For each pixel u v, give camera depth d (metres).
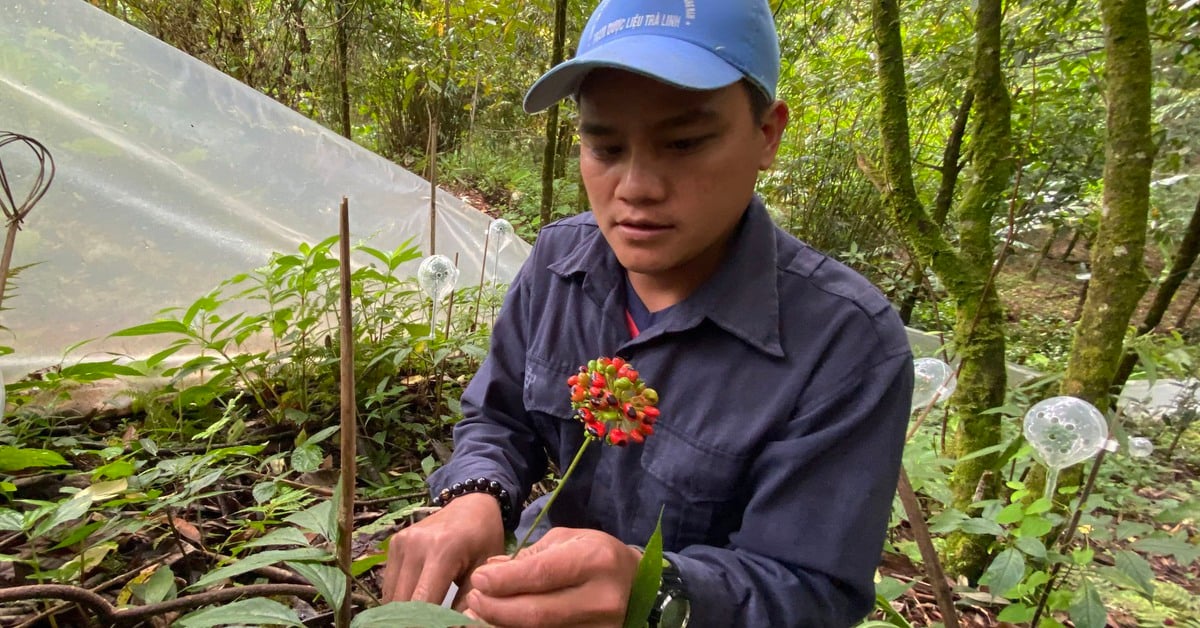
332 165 3.72
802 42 5.26
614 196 1.06
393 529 1.92
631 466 1.24
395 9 5.88
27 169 2.51
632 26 1.02
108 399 2.43
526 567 0.80
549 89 1.08
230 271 3.04
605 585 0.82
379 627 0.65
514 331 1.50
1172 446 3.96
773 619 0.99
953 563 2.46
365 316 2.68
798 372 1.09
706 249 1.17
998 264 2.44
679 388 1.17
